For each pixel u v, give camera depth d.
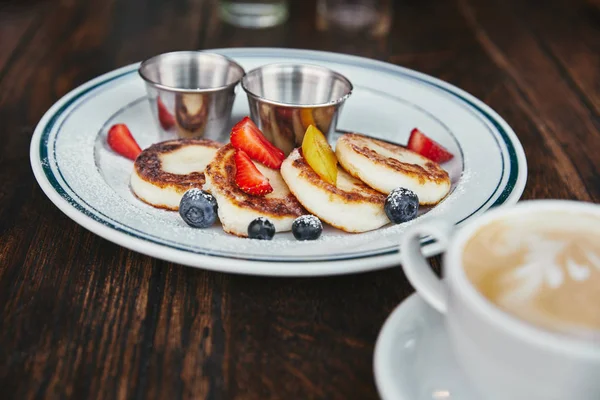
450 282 0.29
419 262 0.32
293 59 0.58
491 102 0.58
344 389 0.33
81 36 0.67
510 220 0.31
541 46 0.69
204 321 0.35
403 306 0.33
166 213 0.44
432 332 0.32
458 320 0.29
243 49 0.59
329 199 0.42
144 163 0.46
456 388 0.30
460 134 0.50
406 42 0.69
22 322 0.35
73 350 0.34
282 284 0.38
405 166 0.45
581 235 0.31
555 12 0.77
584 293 0.29
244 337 0.35
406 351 0.31
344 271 0.36
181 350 0.34
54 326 0.35
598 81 0.63
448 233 0.31
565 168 0.49
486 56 0.66
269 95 0.54
